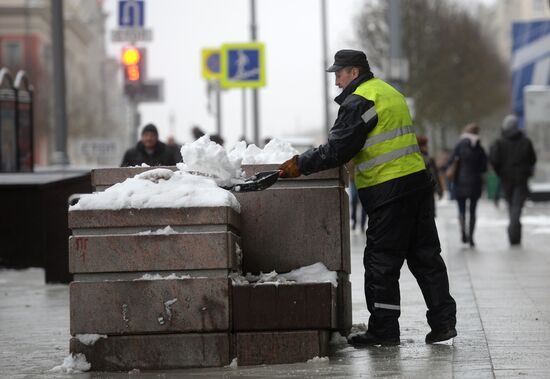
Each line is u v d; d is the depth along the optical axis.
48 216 27.44
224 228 14.02
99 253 14.02
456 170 34.66
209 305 13.96
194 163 14.60
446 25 123.06
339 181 15.30
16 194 32.53
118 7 38.75
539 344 15.05
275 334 14.07
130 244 13.98
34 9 175.62
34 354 15.91
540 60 73.62
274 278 14.60
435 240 15.60
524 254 31.03
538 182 67.25
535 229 42.09
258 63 51.50
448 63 122.56
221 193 14.11
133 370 14.02
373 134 15.07
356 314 18.70
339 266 15.10
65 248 27.45
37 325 19.25
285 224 15.13
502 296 20.72
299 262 15.14
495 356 14.16
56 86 41.25
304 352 14.08
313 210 15.13
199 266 13.95
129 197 14.04
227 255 13.94
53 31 41.00
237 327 14.04
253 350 14.05
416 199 15.30
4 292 25.67
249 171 15.26
